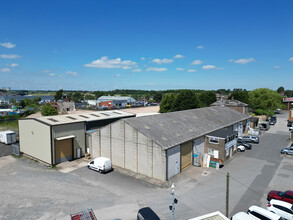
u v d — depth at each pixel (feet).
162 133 95.71
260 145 141.08
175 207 65.72
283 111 373.40
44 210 63.31
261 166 102.01
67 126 107.76
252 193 75.31
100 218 59.47
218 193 75.15
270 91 309.01
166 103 270.26
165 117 120.47
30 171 94.53
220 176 90.12
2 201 68.33
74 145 111.86
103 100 471.21
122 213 62.03
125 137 95.96
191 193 74.90
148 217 55.83
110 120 135.03
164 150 82.64
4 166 100.68
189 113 143.43
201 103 293.84
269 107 295.69
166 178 84.89
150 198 71.05
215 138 108.06
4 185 79.92
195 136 103.86
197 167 100.78
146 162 89.20
